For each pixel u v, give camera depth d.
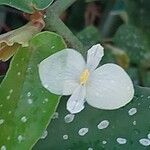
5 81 0.15
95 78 0.15
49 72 0.14
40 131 0.14
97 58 0.15
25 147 0.14
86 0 0.25
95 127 0.16
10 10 0.21
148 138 0.15
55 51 0.15
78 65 0.15
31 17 0.15
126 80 0.15
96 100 0.15
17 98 0.14
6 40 0.15
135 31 0.26
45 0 0.15
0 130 0.14
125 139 0.15
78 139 0.16
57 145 0.16
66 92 0.15
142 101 0.16
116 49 0.25
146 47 0.26
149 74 0.26
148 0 0.26
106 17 0.27
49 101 0.14
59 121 0.16
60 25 0.15
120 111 0.16
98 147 0.15
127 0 0.27
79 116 0.16
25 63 0.15
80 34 0.25
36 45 0.15
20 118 0.14
